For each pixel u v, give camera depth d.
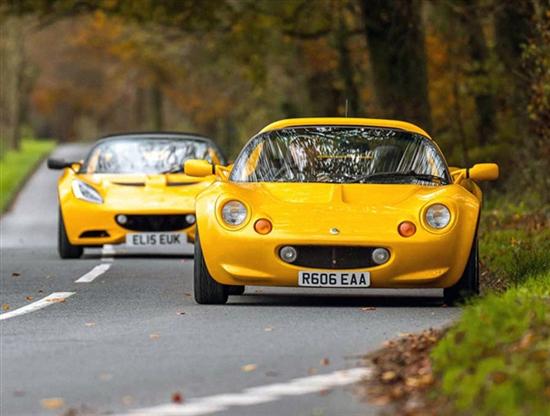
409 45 82.12
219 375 24.12
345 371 24.16
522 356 21.64
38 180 161.12
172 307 35.19
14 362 25.73
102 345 27.84
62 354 26.66
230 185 36.47
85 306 35.56
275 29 105.12
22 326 31.19
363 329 30.08
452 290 35.56
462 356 22.56
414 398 21.44
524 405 19.23
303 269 34.59
